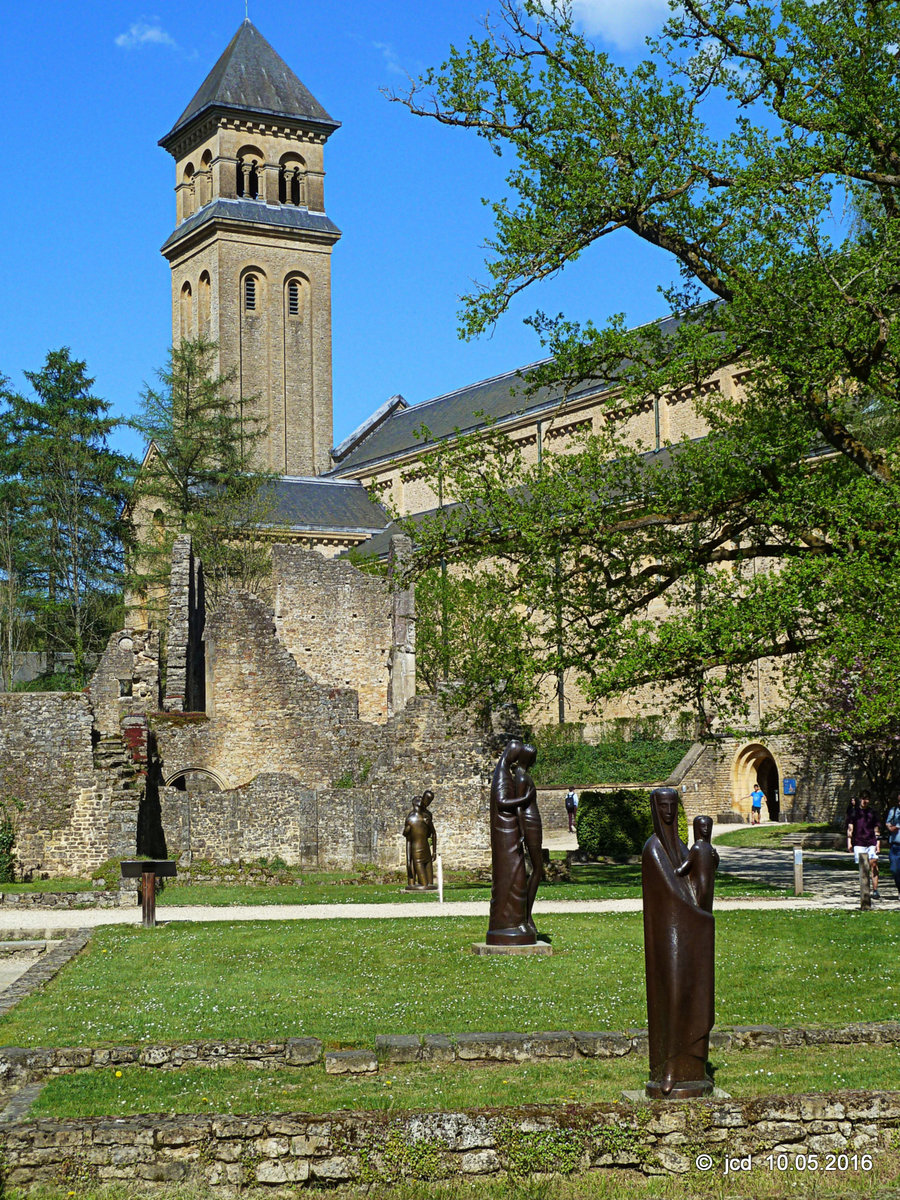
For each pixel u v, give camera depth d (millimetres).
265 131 113375
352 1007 17391
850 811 38406
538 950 20984
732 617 27875
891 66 28969
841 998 17656
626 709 63969
